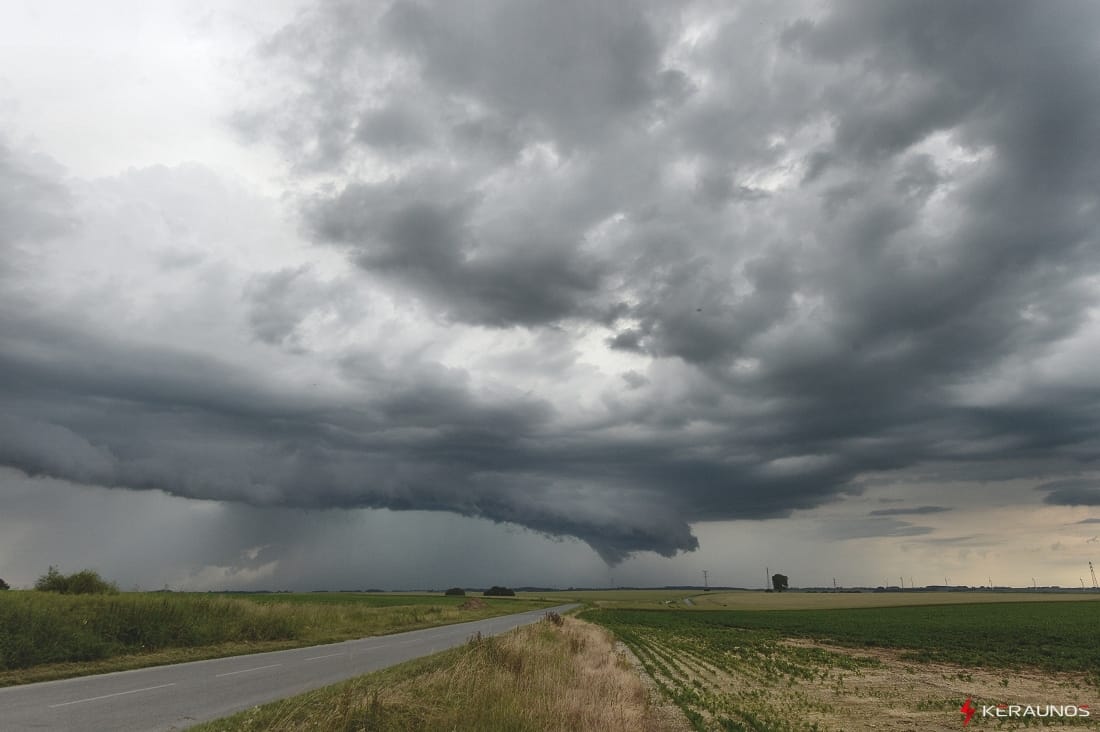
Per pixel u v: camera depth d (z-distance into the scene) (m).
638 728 13.16
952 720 17.28
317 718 10.95
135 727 11.40
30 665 18.73
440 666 18.84
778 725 16.00
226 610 30.70
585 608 124.38
